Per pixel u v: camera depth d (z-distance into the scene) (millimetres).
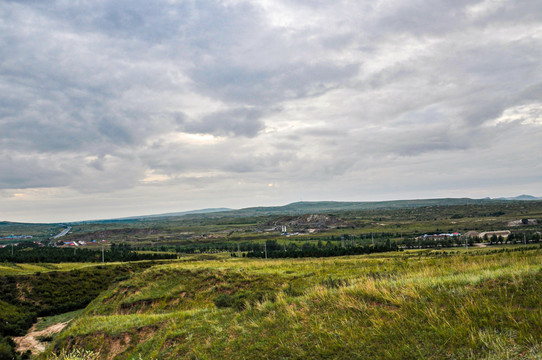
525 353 7043
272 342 10914
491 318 8547
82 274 71938
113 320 23703
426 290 11461
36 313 52938
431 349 7988
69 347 21141
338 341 9586
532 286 9734
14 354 33406
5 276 62156
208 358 11664
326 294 13875
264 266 40594
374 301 11922
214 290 31562
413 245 144375
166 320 19359
